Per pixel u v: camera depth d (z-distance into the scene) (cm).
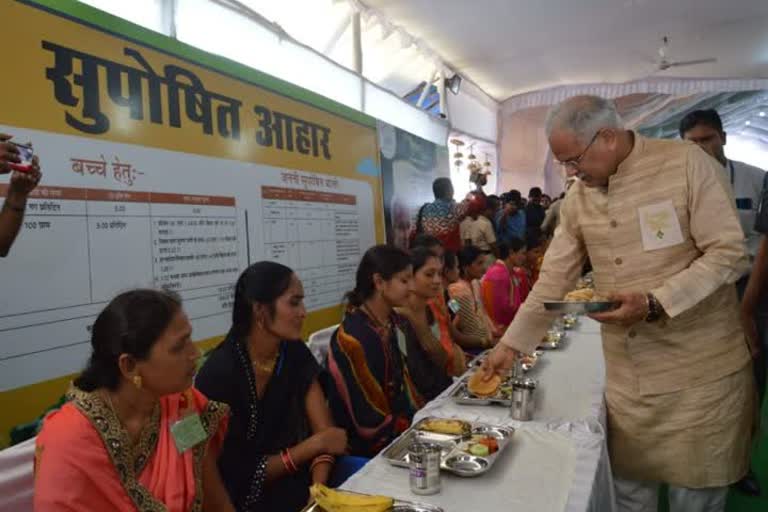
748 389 146
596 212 153
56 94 175
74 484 91
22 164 133
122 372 98
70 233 176
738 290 242
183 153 222
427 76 562
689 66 667
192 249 224
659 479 150
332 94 371
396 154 414
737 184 244
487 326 304
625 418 155
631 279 147
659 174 141
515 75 659
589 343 250
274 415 155
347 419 177
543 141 868
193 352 104
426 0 418
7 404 157
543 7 458
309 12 372
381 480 121
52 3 174
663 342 144
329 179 326
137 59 204
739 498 237
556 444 137
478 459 126
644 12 490
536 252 440
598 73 684
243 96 258
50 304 169
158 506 98
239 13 284
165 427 105
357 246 351
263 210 268
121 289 192
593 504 113
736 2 479
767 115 1102
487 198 530
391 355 188
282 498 151
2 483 129
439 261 220
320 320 311
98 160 187
